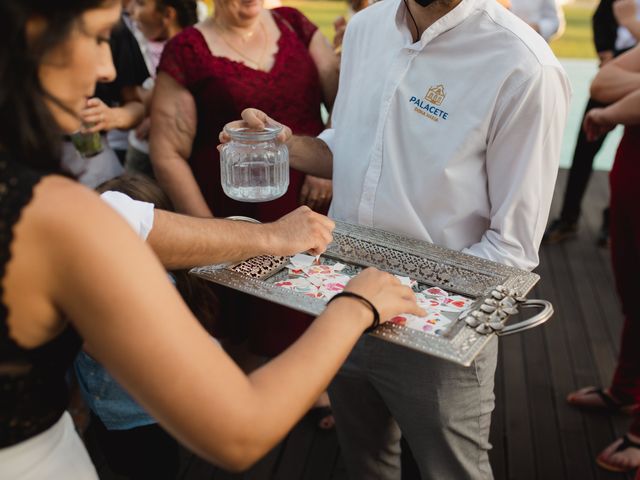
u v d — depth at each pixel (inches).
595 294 158.4
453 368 64.7
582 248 180.5
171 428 35.1
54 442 40.1
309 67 104.5
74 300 32.7
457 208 65.2
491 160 63.1
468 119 62.2
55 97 34.8
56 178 33.2
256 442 35.9
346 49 75.2
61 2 31.9
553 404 121.6
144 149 125.3
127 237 33.1
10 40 31.5
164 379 33.4
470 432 68.2
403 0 64.6
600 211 200.4
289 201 104.1
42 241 31.8
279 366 38.6
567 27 506.6
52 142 34.2
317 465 107.3
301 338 41.0
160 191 80.8
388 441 77.7
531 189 61.4
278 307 105.0
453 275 58.9
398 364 66.9
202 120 101.1
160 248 52.9
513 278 57.2
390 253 62.2
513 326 49.6
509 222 62.9
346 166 71.5
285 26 104.8
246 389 35.9
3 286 32.0
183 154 102.6
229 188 67.9
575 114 305.1
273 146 67.3
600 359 134.3
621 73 96.5
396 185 66.5
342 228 66.3
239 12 96.2
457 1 60.6
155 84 101.2
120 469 78.2
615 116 93.7
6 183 31.9
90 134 106.8
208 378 34.3
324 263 61.4
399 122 66.2
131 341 32.7
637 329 110.7
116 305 32.3
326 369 39.8
